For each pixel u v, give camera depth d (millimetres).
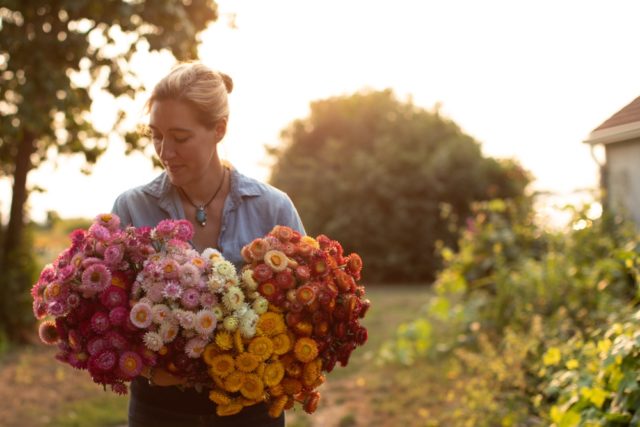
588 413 2812
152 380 1861
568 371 3443
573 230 5348
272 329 1825
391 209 17469
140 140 6449
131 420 1996
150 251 1814
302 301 1824
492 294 6605
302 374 1866
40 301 1870
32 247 7973
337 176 18016
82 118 6902
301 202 18469
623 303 4430
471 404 4160
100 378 1776
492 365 4336
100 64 6391
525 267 5977
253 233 2086
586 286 4973
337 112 19312
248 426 1945
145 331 1762
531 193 7250
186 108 1845
